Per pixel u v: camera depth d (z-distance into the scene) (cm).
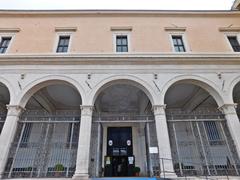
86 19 1379
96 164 989
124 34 1312
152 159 962
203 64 1138
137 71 1102
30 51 1196
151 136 1088
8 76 1071
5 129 928
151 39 1277
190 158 1031
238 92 1309
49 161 991
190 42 1276
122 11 1398
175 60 1127
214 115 1055
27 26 1331
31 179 825
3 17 1370
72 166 970
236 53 1180
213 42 1279
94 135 1057
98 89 1048
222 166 959
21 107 1007
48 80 1070
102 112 1627
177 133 1327
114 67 1109
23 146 1008
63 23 1355
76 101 1484
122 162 1444
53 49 1216
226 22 1393
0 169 845
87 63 1116
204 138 1045
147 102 1404
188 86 1272
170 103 1514
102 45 1238
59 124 1334
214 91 1076
